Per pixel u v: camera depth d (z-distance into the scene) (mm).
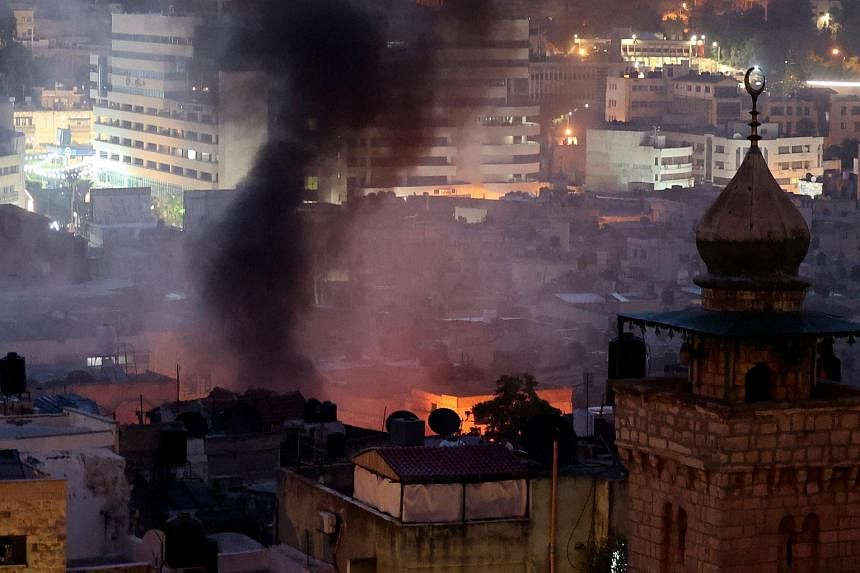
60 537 79312
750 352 59094
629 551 61906
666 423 60156
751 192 59969
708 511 59156
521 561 84938
